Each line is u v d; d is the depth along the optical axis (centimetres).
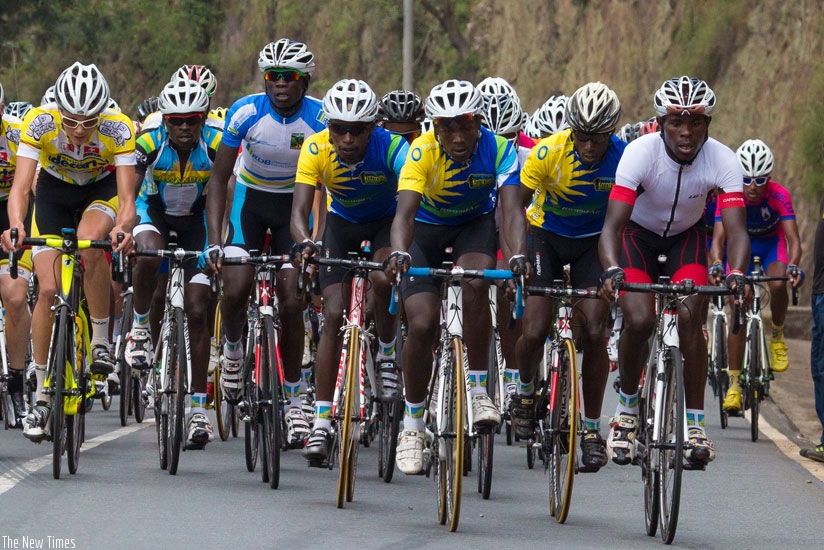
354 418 2153
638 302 2098
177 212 2761
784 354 3603
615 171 2277
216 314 2955
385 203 2377
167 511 1988
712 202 3294
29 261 2712
